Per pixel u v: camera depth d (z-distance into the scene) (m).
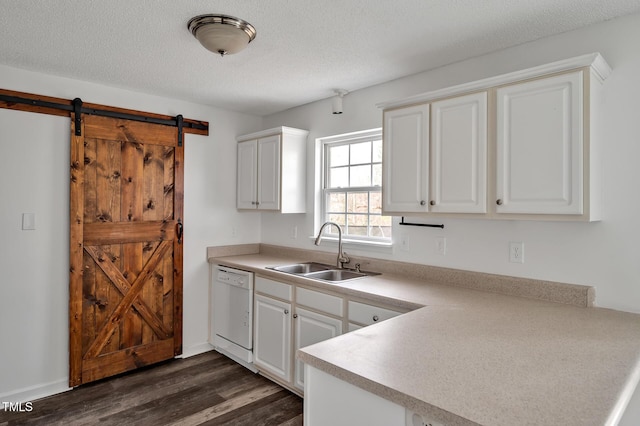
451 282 2.46
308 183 3.54
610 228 1.89
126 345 3.12
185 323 3.49
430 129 2.22
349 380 1.17
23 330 2.67
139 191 3.19
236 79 2.85
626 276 1.85
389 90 2.87
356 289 2.32
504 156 1.93
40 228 2.73
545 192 1.79
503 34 2.08
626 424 1.73
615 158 1.87
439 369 1.18
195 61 2.50
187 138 3.49
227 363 3.34
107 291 3.03
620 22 1.88
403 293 2.22
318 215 3.49
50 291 2.77
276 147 3.38
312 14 1.88
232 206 3.83
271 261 3.40
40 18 1.93
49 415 2.47
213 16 1.88
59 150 2.80
